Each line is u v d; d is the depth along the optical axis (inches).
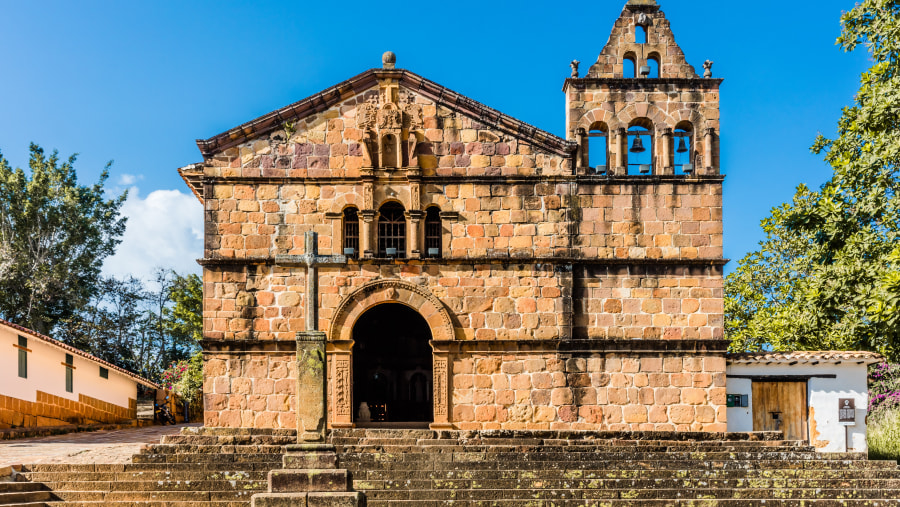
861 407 1064.8
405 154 1079.6
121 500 819.4
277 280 1055.6
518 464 914.1
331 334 1048.2
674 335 1059.3
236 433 1006.4
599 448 972.6
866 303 963.3
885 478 903.1
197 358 1934.1
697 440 1019.9
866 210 1022.4
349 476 650.2
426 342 1417.3
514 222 1072.2
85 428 1327.5
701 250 1071.0
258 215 1064.8
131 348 2166.6
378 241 1077.8
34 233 1931.6
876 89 1023.6
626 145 1091.3
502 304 1059.3
